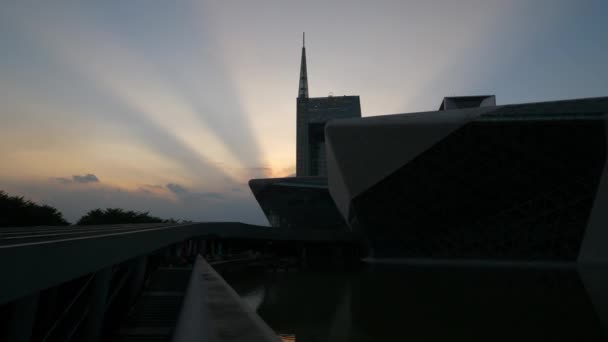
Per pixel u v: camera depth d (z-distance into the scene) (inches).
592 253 1606.8
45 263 259.3
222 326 71.1
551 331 454.3
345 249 2942.9
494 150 1562.5
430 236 1918.1
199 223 1621.6
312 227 3705.7
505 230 1764.3
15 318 253.4
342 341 433.7
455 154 1596.9
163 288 721.0
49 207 1599.4
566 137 1471.5
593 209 1587.1
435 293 812.6
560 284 937.5
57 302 546.6
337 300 754.2
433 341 422.0
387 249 2070.6
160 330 496.4
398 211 1857.8
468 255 1871.3
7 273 207.5
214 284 160.9
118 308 696.4
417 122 1555.1
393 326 502.3
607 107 1457.9
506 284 954.1
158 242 793.6
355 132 1612.9
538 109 1507.1
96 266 379.6
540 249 1726.1
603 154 1473.9
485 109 1583.4
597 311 573.9
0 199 1349.7
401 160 1644.9
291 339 447.5
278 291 928.9
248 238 2294.5
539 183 1615.4
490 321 517.0
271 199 3518.7
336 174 1932.8
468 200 1732.3
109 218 2202.3
